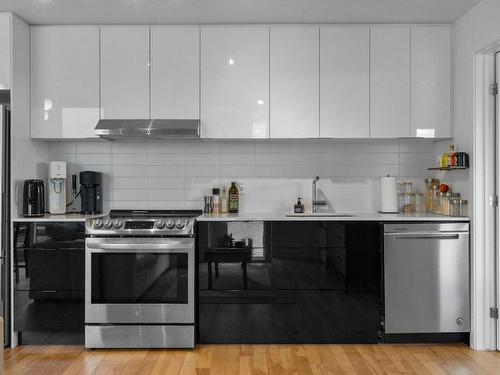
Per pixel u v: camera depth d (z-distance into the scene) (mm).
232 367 3047
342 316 3486
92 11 3520
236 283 3502
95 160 4137
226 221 3512
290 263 3498
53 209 3881
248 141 4098
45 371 3002
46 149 4082
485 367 3037
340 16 3627
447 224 3469
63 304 3498
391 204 3961
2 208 3455
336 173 4137
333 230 3488
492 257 3414
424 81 3768
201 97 3773
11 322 3500
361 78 3766
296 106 3773
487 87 3410
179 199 4137
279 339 3510
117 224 3432
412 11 3529
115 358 3242
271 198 4141
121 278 3451
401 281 3467
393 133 3762
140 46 3775
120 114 3775
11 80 3514
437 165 3979
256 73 3775
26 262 3498
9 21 3506
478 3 3352
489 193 3412
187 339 3420
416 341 3518
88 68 3773
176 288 3436
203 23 3764
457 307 3467
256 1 3348
